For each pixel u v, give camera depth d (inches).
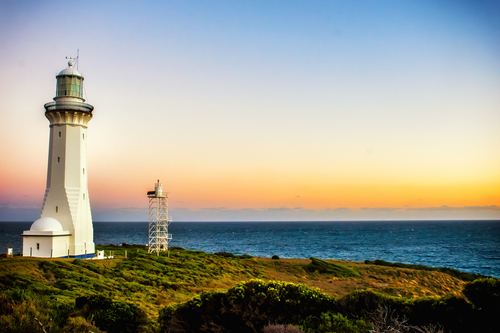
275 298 740.0
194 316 734.5
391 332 587.8
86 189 2069.4
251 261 2518.5
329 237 7770.7
